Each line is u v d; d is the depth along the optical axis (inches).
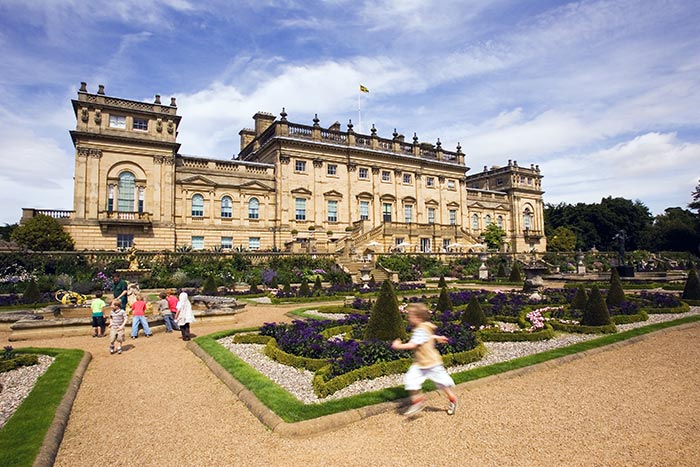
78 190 1480.1
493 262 1998.0
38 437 256.4
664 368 396.2
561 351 447.8
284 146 1875.0
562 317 644.7
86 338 586.2
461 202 2417.6
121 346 515.2
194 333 619.8
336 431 269.4
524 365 395.2
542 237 2896.2
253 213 1818.4
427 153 2338.8
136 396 347.6
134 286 748.6
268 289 1217.4
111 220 1481.3
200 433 274.4
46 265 1258.6
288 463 232.1
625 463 224.5
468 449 240.8
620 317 618.2
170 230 1609.3
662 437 253.9
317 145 1931.6
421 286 1250.6
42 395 330.6
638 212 3437.5
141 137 1582.2
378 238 1916.8
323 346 433.1
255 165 1841.8
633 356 441.7
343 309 796.0
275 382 360.8
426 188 2284.7
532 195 2906.0
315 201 1929.1
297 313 788.6
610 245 3408.0
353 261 1631.4
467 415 287.9
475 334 497.0
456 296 892.6
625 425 271.0
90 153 1504.7
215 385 371.6
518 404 307.4
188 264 1403.8
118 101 1562.5
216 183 1739.7
